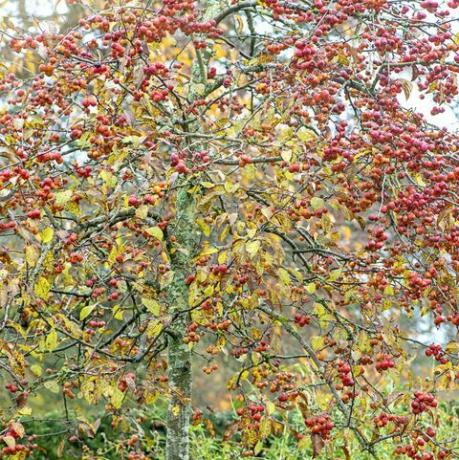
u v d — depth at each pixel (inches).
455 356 183.6
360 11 202.4
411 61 204.2
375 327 193.8
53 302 228.8
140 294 195.0
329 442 194.9
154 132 179.8
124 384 190.2
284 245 291.1
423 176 187.9
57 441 339.6
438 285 183.8
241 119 203.8
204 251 176.7
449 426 310.3
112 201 186.5
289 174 176.6
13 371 192.4
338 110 205.0
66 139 231.1
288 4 217.6
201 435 308.2
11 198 179.8
